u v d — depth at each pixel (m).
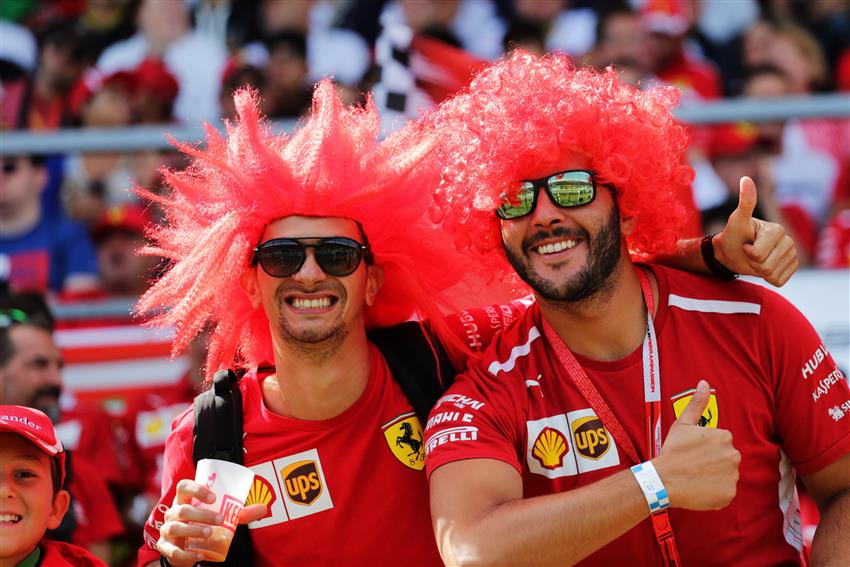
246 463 11.08
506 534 9.50
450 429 10.34
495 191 10.62
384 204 11.12
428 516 10.92
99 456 17.75
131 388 18.36
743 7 22.27
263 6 22.25
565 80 11.12
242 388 11.41
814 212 20.02
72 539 15.69
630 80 21.50
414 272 11.66
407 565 10.88
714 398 10.53
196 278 11.27
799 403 10.62
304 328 10.63
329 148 10.84
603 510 9.48
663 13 22.42
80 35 21.91
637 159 11.01
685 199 18.77
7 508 10.65
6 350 16.39
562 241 10.59
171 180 11.69
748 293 10.87
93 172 19.77
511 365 10.79
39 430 10.84
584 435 10.51
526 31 22.39
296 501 10.98
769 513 10.60
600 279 10.53
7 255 19.55
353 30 22.41
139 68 21.84
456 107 11.66
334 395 10.94
